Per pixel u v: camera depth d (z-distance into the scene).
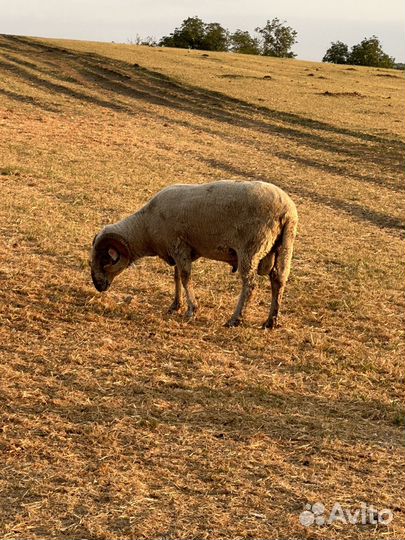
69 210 16.88
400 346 10.25
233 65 56.94
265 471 6.66
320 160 27.62
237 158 26.95
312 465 6.84
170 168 23.64
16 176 19.97
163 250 10.66
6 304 10.80
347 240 16.67
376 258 15.09
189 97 40.12
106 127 30.58
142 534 5.66
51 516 5.84
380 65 107.19
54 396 7.96
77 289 11.68
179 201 10.23
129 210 17.38
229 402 8.04
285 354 9.61
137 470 6.56
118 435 7.17
